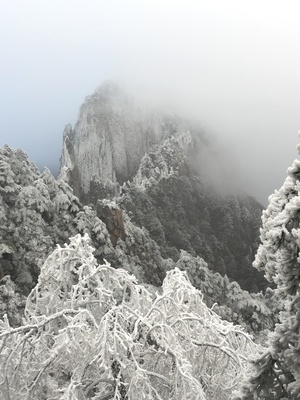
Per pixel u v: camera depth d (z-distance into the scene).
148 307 10.28
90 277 9.98
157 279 41.69
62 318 9.95
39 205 33.12
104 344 7.72
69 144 118.38
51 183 37.06
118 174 130.75
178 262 44.97
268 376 5.93
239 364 9.48
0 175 33.38
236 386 9.55
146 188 86.12
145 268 41.38
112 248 37.44
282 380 6.02
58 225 34.34
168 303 10.09
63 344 7.97
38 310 10.98
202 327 10.02
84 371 8.28
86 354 8.48
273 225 5.09
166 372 9.14
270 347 5.84
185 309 10.20
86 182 125.44
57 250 10.27
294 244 5.03
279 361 5.84
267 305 40.25
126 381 8.27
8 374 8.87
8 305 23.20
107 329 8.02
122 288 10.47
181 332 9.59
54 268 10.34
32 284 28.09
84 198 83.25
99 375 8.98
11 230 30.34
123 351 8.26
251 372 6.03
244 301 38.62
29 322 9.85
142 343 9.16
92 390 9.49
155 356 9.16
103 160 130.00
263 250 5.85
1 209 30.98
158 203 83.50
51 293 10.25
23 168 35.44
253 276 77.62
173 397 8.35
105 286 10.48
